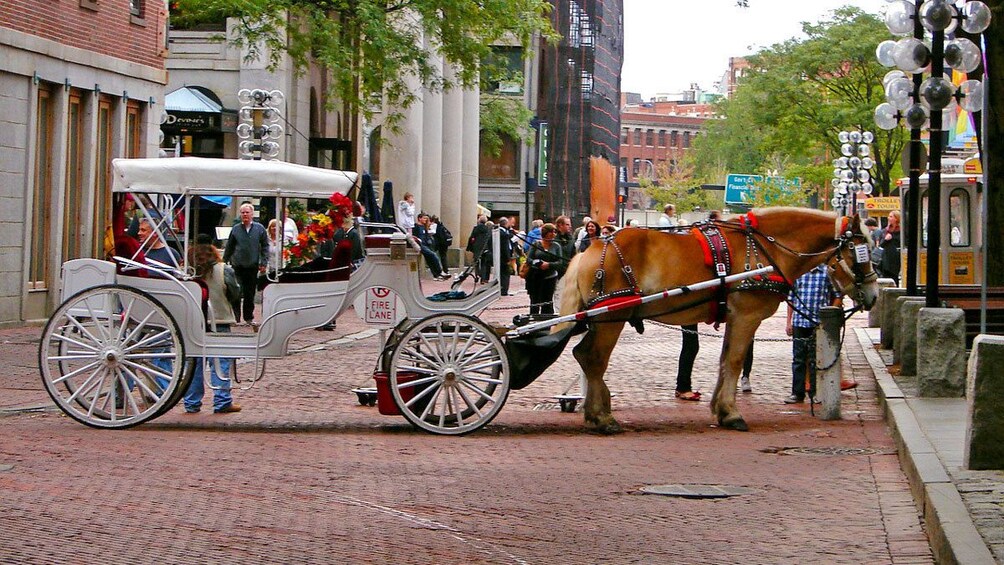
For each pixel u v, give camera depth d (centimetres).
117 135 2975
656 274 1448
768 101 6212
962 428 1281
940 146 1602
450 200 5700
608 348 1444
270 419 1499
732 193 9762
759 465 1223
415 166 4894
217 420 1482
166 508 980
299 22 3488
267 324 1429
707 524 971
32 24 2597
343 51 3359
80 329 1398
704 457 1271
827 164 8006
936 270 1585
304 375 1922
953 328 1538
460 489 1087
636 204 17350
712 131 14188
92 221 2872
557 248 2273
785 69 6125
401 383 1401
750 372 1914
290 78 4316
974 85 1672
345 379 1884
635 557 870
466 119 5994
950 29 1664
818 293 1697
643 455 1281
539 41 8394
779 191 9588
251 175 1416
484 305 1432
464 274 1481
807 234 1505
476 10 3519
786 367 2155
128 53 3011
